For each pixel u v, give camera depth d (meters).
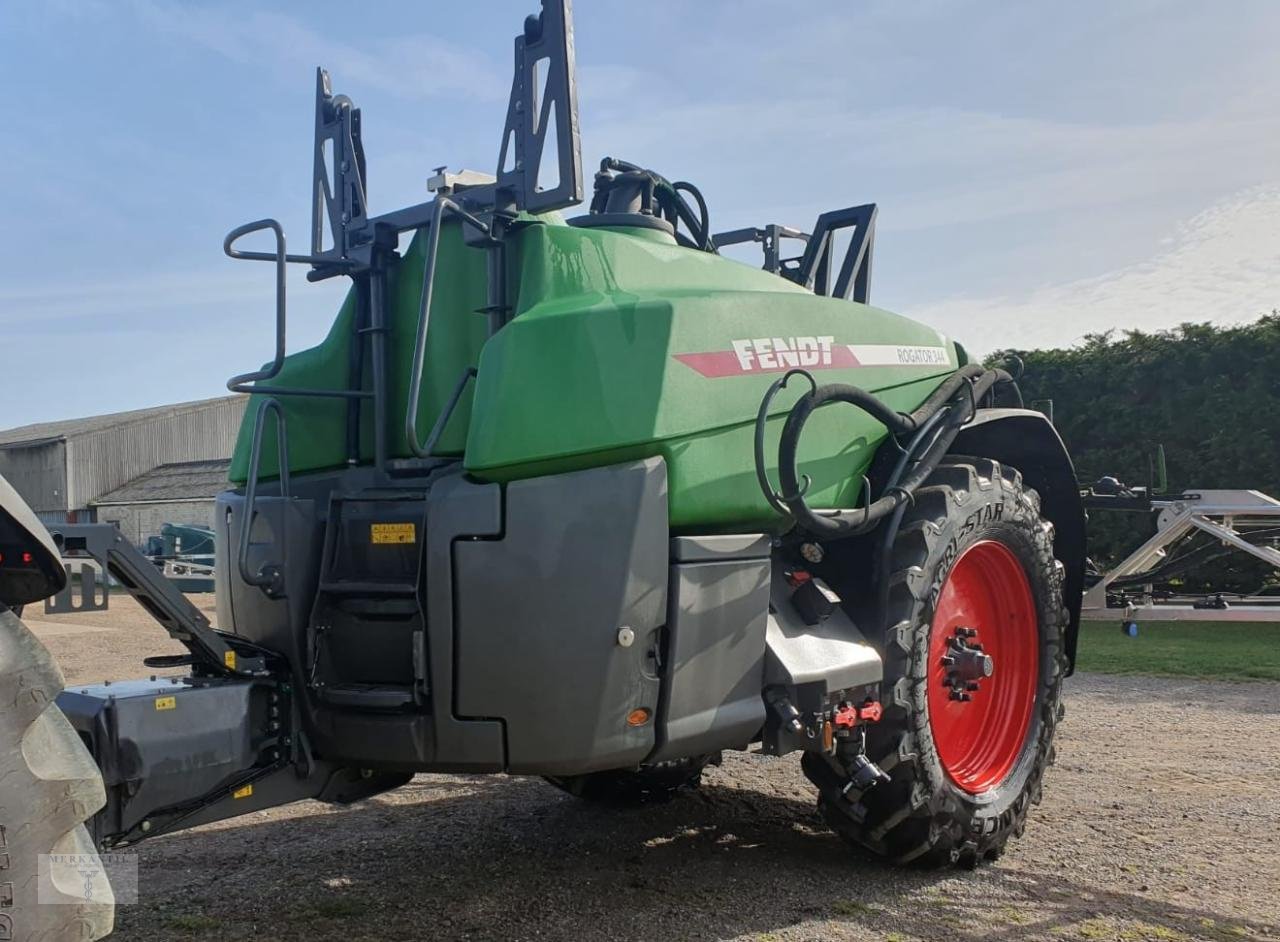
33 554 2.12
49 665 1.99
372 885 3.64
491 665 2.91
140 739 2.57
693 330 3.24
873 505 3.57
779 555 3.73
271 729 2.98
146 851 4.05
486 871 3.78
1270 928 3.24
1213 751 5.59
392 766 3.02
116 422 32.03
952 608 4.07
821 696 3.38
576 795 4.47
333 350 3.66
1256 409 10.54
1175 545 9.41
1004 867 3.83
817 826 4.34
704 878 3.71
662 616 3.06
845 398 3.47
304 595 3.11
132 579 2.70
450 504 2.94
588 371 3.01
